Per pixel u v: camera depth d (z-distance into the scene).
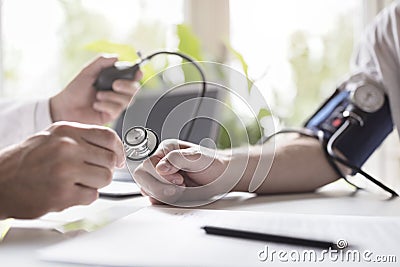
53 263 0.29
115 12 1.50
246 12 1.47
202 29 1.47
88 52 1.51
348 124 0.67
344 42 1.48
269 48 1.46
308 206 0.51
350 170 0.66
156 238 0.34
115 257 0.29
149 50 1.48
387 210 0.48
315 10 1.47
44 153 0.41
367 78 0.72
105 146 0.43
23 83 1.52
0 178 0.40
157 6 1.49
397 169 1.38
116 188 0.65
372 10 1.47
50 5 1.50
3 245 0.34
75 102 0.77
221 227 0.36
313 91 1.46
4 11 1.50
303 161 0.62
